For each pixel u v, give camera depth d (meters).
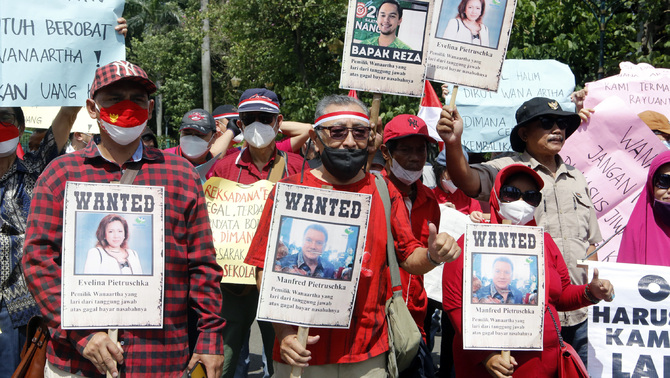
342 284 3.29
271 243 3.26
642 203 4.93
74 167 3.27
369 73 4.08
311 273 3.27
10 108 4.43
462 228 5.12
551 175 4.92
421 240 4.72
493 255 3.77
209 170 5.87
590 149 5.85
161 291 3.21
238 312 5.07
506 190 3.96
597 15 9.79
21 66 4.49
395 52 4.09
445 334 5.53
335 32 20.20
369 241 3.44
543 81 6.77
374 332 3.40
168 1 46.00
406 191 4.76
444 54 4.27
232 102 29.38
